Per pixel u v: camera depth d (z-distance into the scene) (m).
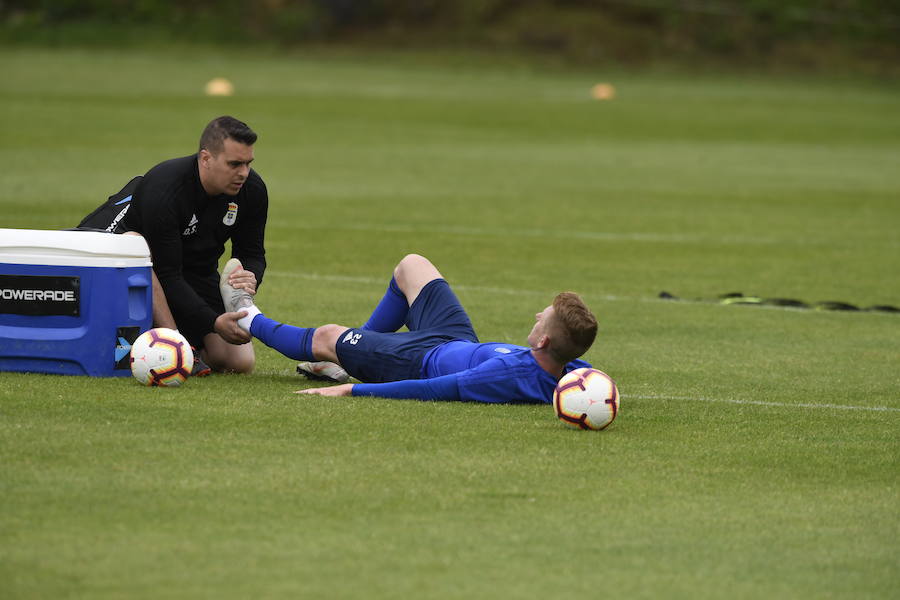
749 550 16.86
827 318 39.44
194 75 155.25
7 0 193.12
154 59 172.88
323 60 186.12
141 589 14.88
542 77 179.50
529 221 62.22
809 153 103.19
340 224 58.66
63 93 126.25
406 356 25.38
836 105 151.25
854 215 67.94
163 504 17.77
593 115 130.88
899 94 171.25
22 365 25.72
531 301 40.72
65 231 25.56
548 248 53.75
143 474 19.06
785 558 16.61
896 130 124.31
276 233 54.97
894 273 49.91
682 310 40.16
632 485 19.58
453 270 47.22
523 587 15.30
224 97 130.88
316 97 136.75
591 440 22.22
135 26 192.88
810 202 72.94
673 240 57.38
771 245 56.59
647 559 16.41
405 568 15.77
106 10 195.38
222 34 194.88
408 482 19.20
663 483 19.75
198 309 26.69
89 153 81.75
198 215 27.09
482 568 15.87
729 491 19.50
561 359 24.45
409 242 53.78
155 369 24.61
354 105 130.50
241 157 26.34
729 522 17.97
